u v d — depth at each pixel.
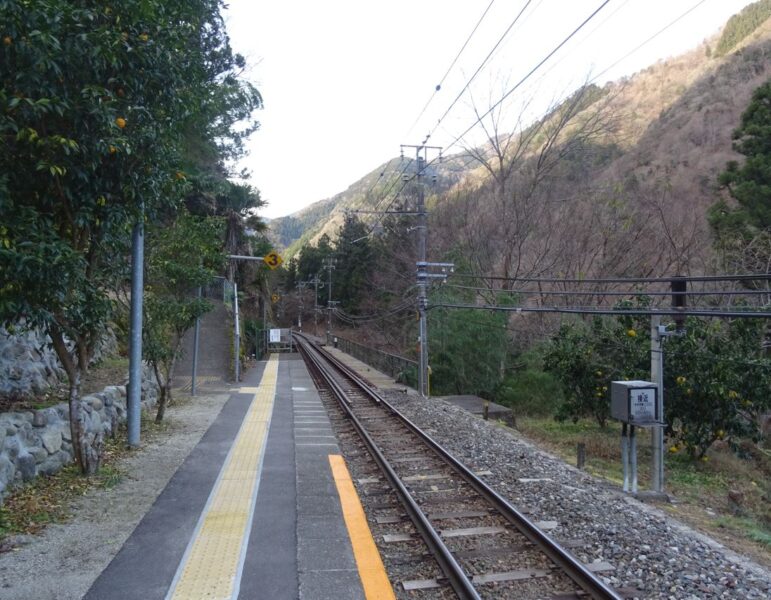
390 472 8.94
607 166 39.25
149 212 8.22
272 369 30.78
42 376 10.28
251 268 51.69
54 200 6.77
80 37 6.03
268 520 6.60
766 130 22.72
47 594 4.65
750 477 13.65
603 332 17.28
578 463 11.27
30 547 5.59
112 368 14.21
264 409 15.45
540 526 6.89
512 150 33.31
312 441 11.44
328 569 5.32
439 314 26.22
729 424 13.98
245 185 38.72
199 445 10.43
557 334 20.22
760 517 9.84
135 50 6.64
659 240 26.36
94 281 8.36
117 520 6.41
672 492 11.34
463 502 7.91
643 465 14.32
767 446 16.98
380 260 49.09
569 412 18.84
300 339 73.81
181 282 13.51
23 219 6.05
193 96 8.48
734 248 21.16
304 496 7.57
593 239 29.44
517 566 5.76
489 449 11.49
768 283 18.59
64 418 8.50
